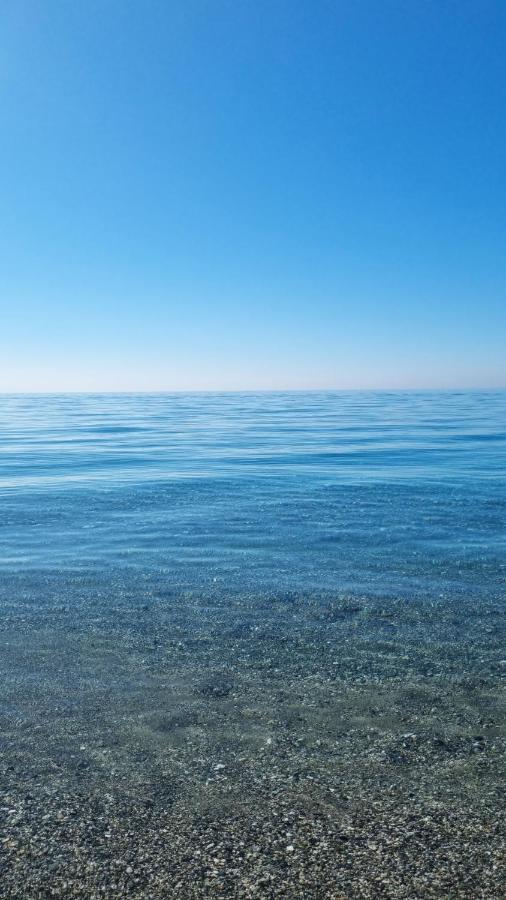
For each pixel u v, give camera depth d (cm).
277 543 982
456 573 805
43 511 1270
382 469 1895
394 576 795
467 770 364
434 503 1327
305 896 269
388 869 285
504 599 702
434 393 13088
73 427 3981
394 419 4462
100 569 835
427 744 394
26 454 2400
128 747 393
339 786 349
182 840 305
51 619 640
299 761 375
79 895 272
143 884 278
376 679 495
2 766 371
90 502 1378
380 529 1079
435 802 333
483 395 11019
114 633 600
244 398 10944
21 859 294
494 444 2622
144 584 765
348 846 300
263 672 510
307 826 315
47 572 820
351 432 3341
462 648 561
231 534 1049
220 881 279
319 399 9638
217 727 418
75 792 345
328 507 1295
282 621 634
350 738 402
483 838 304
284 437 3091
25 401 9756
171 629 612
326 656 544
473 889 272
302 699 461
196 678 498
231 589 745
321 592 731
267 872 284
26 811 329
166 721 427
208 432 3478
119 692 473
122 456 2322
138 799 338
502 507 1276
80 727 419
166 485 1616
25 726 420
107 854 296
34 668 518
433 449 2442
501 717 430
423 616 648
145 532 1070
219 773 363
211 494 1473
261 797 339
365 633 600
